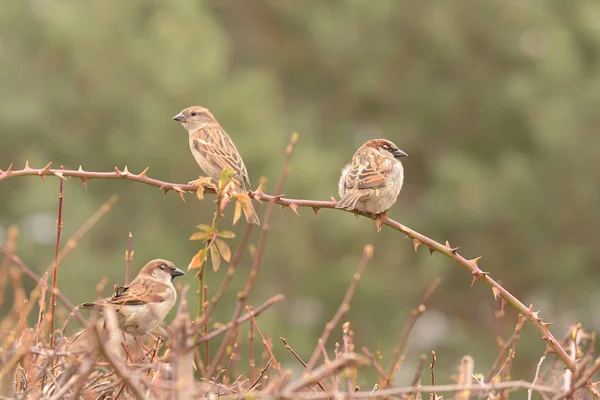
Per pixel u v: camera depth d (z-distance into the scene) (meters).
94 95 20.56
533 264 21.53
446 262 22.11
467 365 4.45
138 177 5.98
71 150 20.33
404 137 24.73
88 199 19.22
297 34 26.19
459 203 21.48
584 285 21.20
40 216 18.84
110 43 20.62
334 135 24.86
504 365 5.48
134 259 18.20
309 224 19.47
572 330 5.63
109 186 19.72
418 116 24.95
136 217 19.55
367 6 24.00
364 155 7.55
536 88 22.14
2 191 19.92
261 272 18.88
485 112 24.52
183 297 3.99
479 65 24.47
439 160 24.20
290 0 25.67
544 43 24.61
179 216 19.59
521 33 24.11
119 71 20.59
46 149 20.27
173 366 3.89
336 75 25.64
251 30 26.58
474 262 6.05
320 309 20.14
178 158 19.66
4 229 19.64
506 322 21.81
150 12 22.34
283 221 19.31
